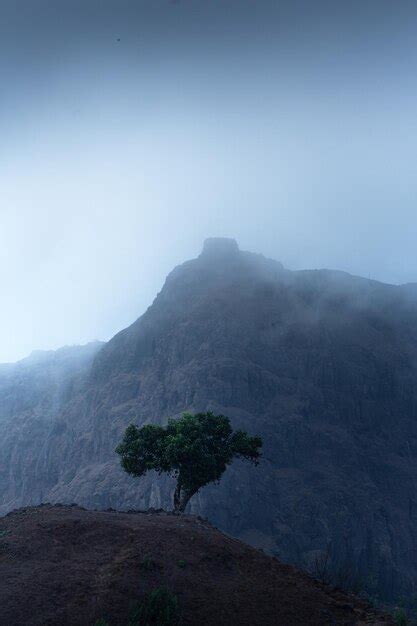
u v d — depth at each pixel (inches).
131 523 802.2
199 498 4402.1
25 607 601.0
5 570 662.5
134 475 1332.4
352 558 4586.6
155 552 717.9
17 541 726.5
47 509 878.4
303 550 4493.1
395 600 3663.9
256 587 703.1
